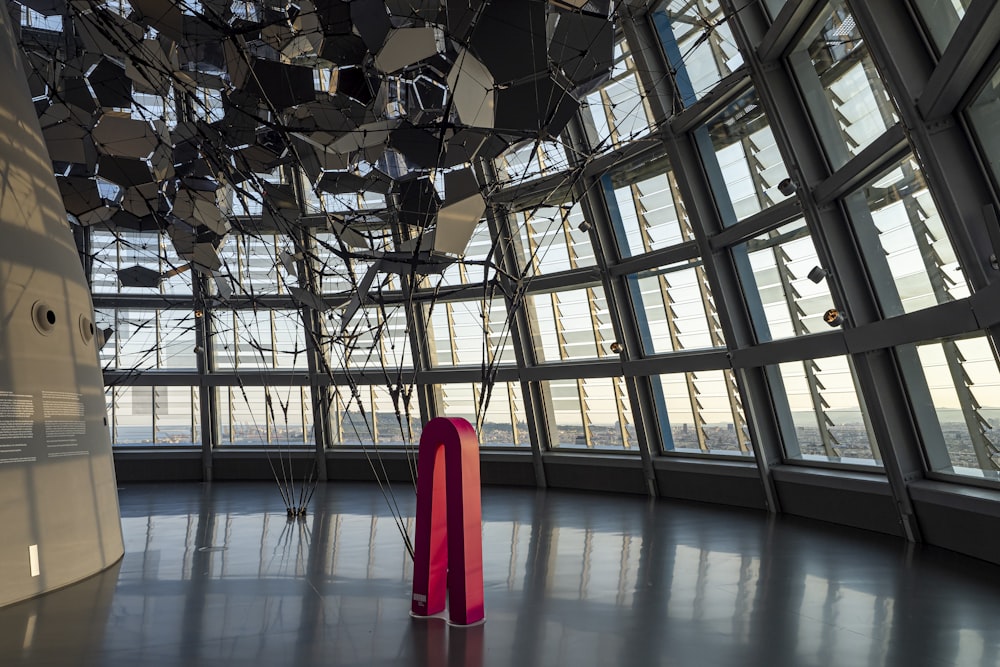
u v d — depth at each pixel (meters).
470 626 5.12
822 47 7.53
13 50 7.10
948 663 4.02
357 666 4.31
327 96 6.26
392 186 7.31
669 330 12.05
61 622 5.41
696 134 10.37
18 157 6.80
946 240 6.61
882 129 7.17
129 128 8.33
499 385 14.93
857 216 7.81
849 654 4.24
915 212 6.90
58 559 6.61
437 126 5.77
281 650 4.65
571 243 13.23
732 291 10.41
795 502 9.79
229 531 9.65
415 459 15.86
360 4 5.30
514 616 5.34
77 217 9.58
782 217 8.79
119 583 6.69
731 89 8.98
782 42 7.85
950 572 6.16
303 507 11.12
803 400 9.66
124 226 10.35
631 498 12.25
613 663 4.25
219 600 6.00
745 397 10.27
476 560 5.31
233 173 8.91
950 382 6.98
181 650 4.68
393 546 8.43
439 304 15.12
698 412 11.82
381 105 6.25
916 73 5.89
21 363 6.51
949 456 7.25
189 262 10.70
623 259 12.37
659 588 6.07
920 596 5.43
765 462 10.16
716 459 11.64
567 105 6.13
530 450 14.70
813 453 9.73
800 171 8.05
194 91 7.59
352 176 7.26
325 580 6.71
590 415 13.66
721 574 6.48
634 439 13.08
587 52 5.84
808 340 8.69
